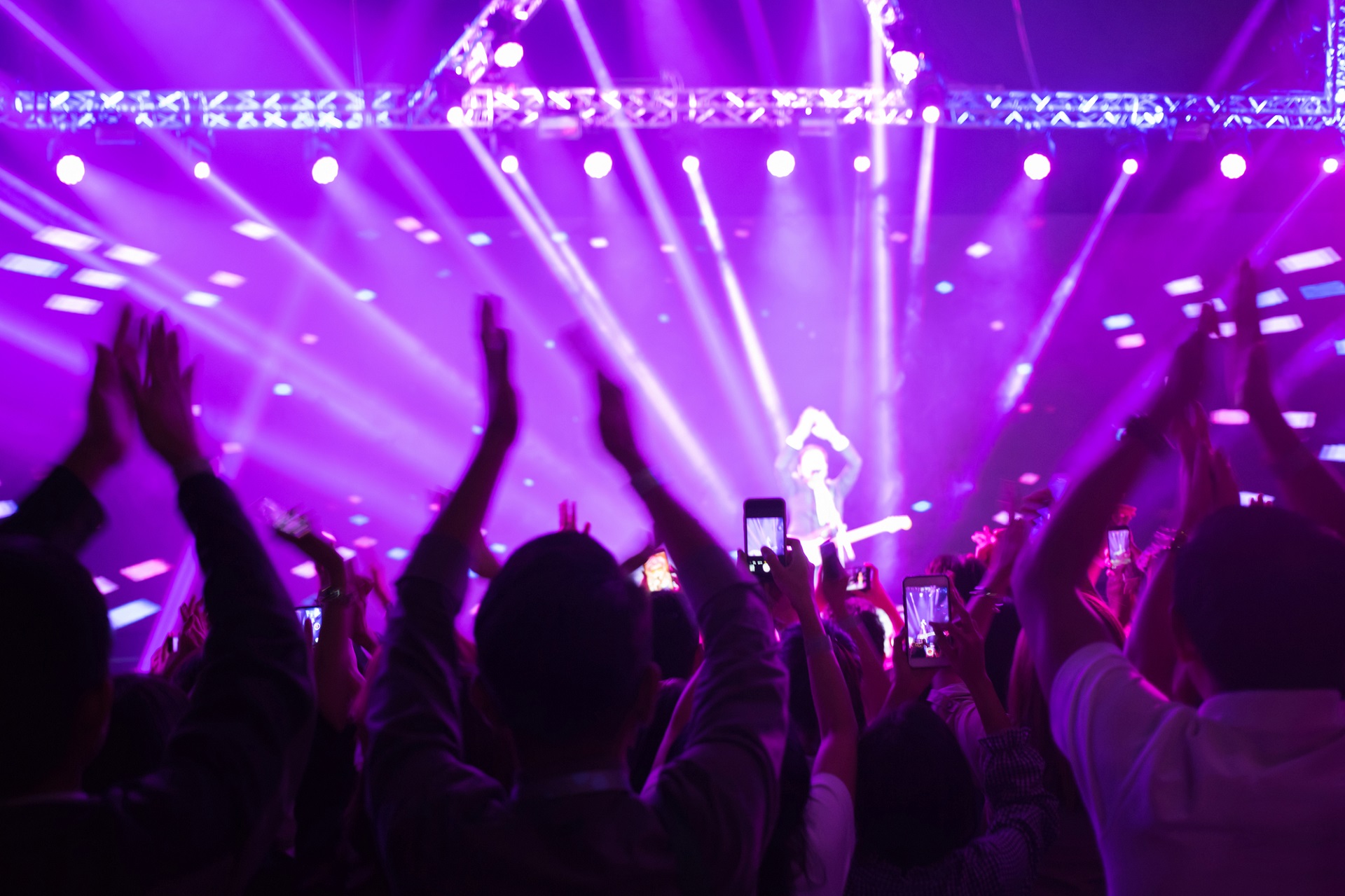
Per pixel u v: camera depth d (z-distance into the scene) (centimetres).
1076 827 289
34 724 100
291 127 824
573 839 104
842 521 1120
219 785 106
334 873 171
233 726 110
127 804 103
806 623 171
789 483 1072
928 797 167
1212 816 113
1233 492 162
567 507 221
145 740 139
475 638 113
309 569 1022
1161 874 115
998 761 180
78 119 818
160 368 128
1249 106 854
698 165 882
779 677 122
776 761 114
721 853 106
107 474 127
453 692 118
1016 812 177
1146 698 123
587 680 107
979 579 319
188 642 266
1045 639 131
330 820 182
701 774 110
